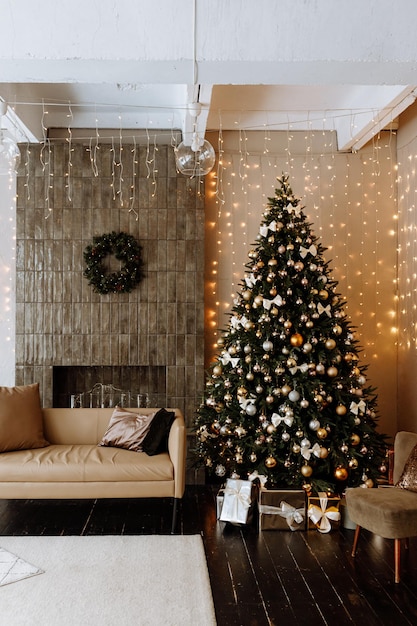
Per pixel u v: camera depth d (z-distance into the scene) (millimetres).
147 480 4191
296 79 2994
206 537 4039
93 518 4434
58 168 5688
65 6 2674
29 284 5660
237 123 5887
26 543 3834
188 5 2689
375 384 5973
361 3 2734
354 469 4523
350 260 6004
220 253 5969
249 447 4547
